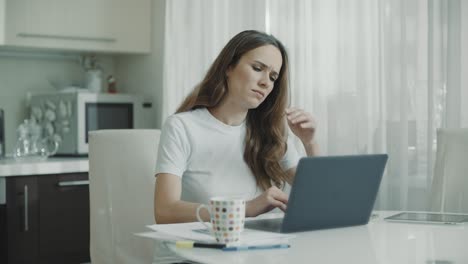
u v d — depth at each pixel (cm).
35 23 395
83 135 395
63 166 364
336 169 163
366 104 294
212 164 205
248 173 210
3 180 346
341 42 303
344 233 164
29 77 432
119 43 422
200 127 206
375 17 290
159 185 192
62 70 443
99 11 414
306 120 211
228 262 125
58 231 365
